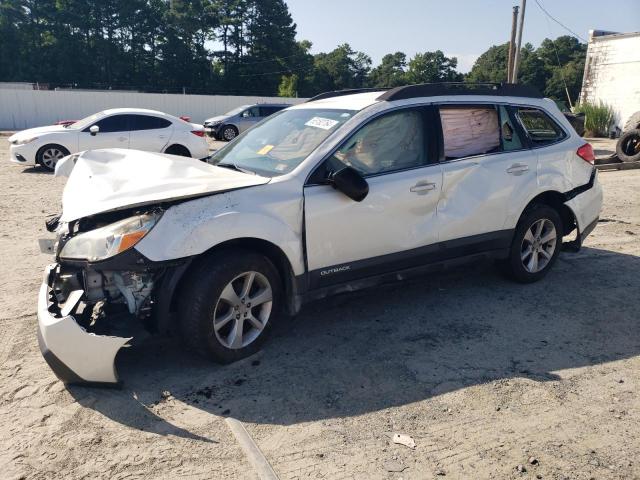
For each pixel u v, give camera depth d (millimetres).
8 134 26484
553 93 87000
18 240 6844
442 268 4672
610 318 4641
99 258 3283
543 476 2736
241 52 75188
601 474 2750
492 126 4898
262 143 4551
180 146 13383
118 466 2768
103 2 67188
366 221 4105
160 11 71062
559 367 3818
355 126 4141
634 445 2979
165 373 3674
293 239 3811
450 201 4547
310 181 3904
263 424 3135
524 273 5254
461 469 2783
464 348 4082
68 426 3086
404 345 4117
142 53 71062
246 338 3859
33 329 4285
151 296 3496
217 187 3582
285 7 75438
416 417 3217
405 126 4391
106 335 3590
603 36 29219
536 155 5082
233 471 2750
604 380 3648
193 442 2969
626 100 28281
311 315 4660
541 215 5152
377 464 2809
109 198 3395
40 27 65688
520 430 3104
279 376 3654
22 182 11336
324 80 83500
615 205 9195
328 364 3822
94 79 66812
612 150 20094
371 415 3232
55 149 12664
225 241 3535
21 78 62844
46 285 3635
